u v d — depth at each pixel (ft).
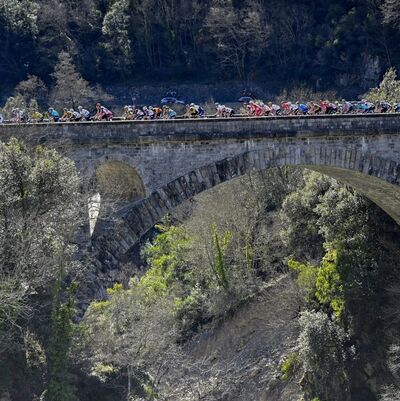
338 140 164.45
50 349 135.64
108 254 148.46
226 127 155.33
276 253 231.71
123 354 167.43
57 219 134.21
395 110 190.80
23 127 145.18
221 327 219.41
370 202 188.85
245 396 193.47
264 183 246.27
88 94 305.12
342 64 311.68
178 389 170.91
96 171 152.76
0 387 130.21
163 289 227.81
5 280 125.18
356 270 181.57
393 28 304.09
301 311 195.00
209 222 232.94
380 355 173.99
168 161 152.25
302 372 187.11
